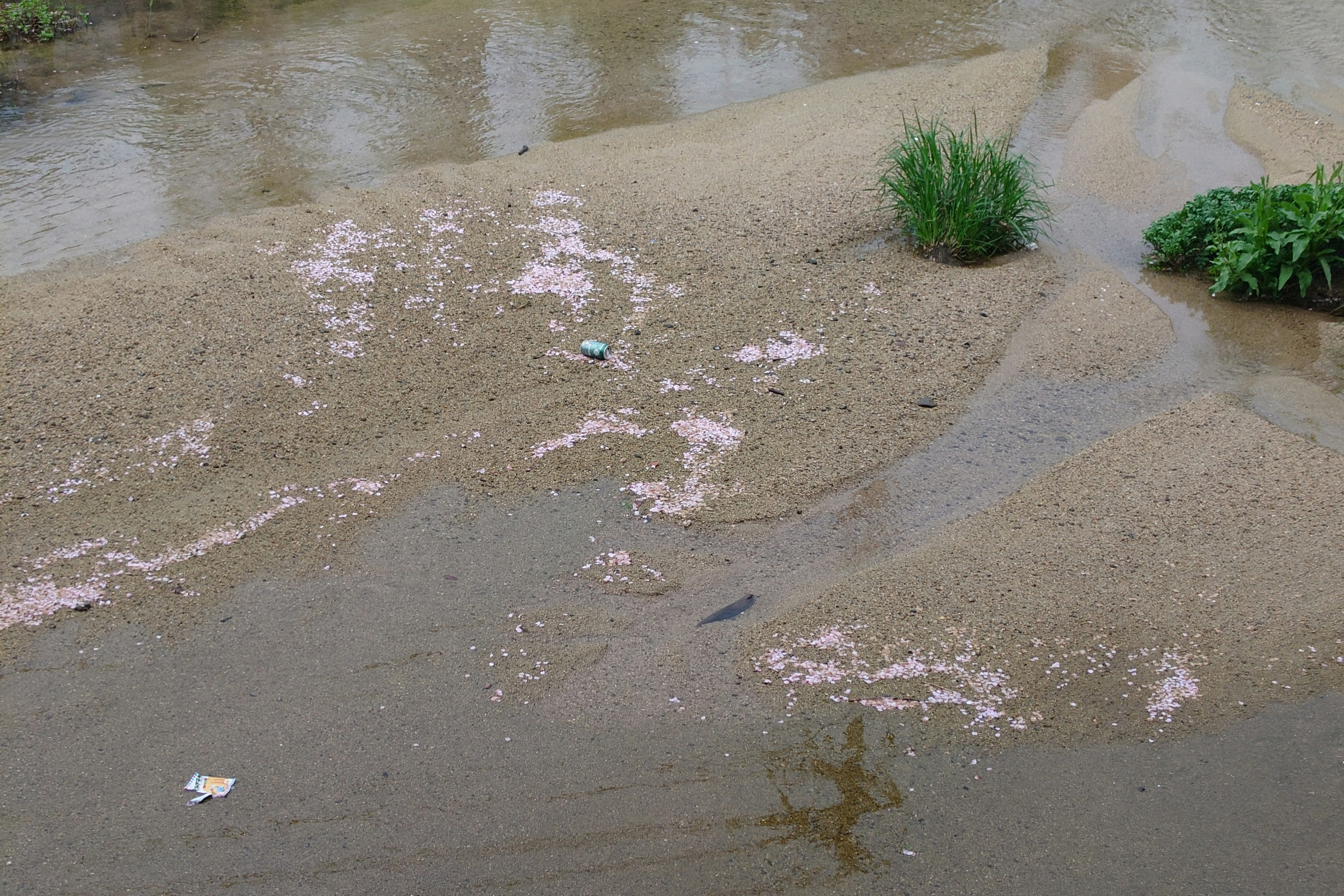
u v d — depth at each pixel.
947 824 3.41
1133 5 12.02
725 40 11.22
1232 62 10.31
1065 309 6.49
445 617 4.24
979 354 6.00
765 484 4.98
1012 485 4.98
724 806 3.48
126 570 4.46
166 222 7.30
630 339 6.11
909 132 7.57
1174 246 6.89
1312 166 8.10
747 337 6.14
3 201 7.59
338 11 12.09
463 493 4.92
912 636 4.12
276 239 7.04
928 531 4.70
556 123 9.18
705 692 3.91
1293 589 4.30
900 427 5.39
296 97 9.58
